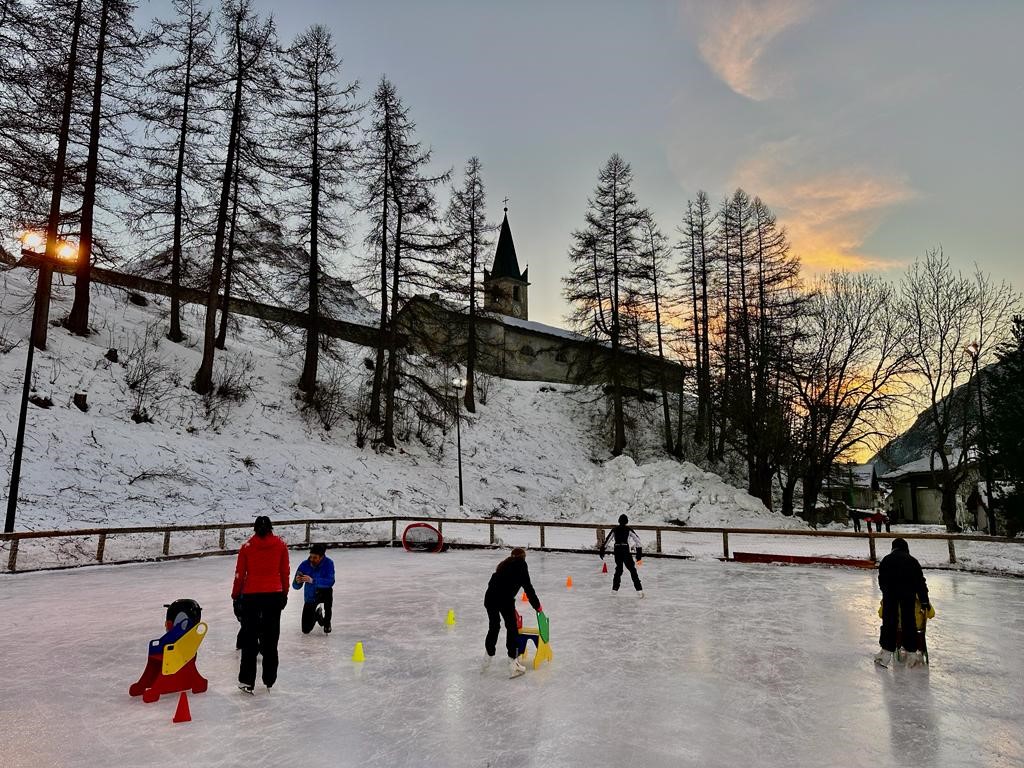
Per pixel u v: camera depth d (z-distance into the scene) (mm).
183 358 25562
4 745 4621
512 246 64938
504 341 46594
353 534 20875
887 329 27594
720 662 6965
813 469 28297
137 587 11500
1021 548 17250
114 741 4719
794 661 7008
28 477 16062
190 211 25672
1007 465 24266
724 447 39812
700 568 15367
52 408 18766
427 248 29672
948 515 28984
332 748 4598
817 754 4504
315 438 25688
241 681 5863
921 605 6875
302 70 27719
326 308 28719
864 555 17969
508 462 32188
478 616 9469
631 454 37938
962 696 5805
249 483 20797
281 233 26250
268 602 5965
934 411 29781
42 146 21844
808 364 28797
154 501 17719
